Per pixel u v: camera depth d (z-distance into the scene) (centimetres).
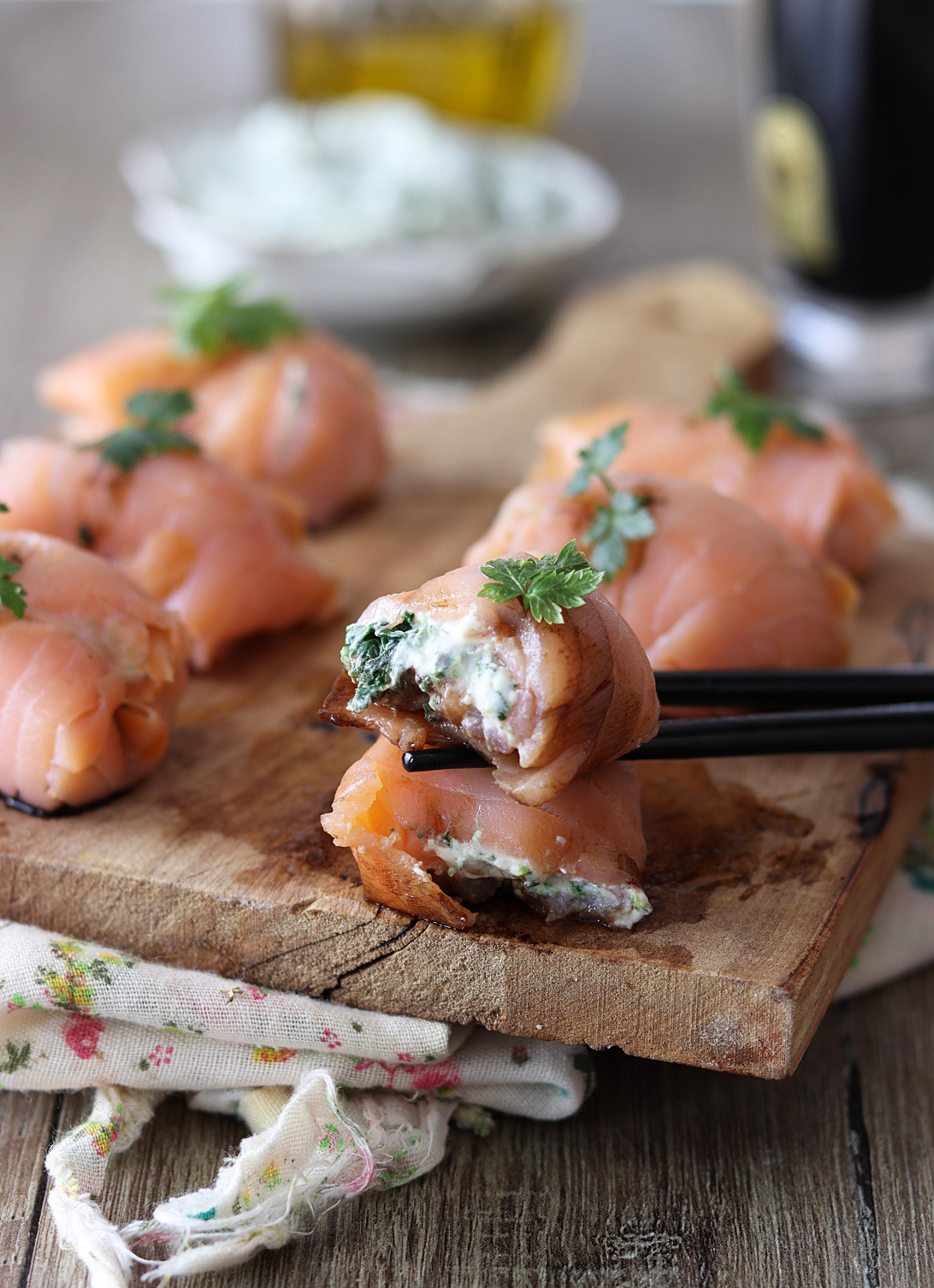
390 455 60
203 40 116
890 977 45
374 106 83
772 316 69
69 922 43
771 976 40
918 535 56
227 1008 42
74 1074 42
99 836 44
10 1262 39
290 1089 42
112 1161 41
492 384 66
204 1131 42
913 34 63
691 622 47
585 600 40
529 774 40
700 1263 40
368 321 73
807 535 51
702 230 89
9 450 50
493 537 47
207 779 46
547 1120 42
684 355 66
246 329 56
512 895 42
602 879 41
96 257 83
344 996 42
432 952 41
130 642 45
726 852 44
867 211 68
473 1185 41
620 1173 41
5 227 86
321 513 56
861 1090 43
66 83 106
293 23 86
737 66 115
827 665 48
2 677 44
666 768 46
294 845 44
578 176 80
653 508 48
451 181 75
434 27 86
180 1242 39
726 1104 43
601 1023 41
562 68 96
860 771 46
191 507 50
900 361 73
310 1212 40
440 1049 41
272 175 76
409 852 41
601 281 83
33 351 72
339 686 41
